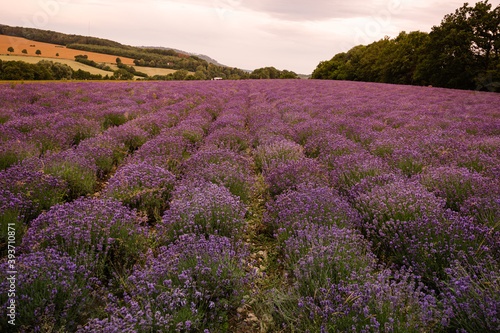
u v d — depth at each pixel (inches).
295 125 387.9
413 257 118.7
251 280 114.7
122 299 108.3
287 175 208.7
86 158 233.6
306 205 152.8
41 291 95.1
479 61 1673.2
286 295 103.7
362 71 2677.2
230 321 105.4
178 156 265.3
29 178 162.4
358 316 87.2
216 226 149.6
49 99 538.0
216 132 342.3
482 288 94.0
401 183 169.2
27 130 307.7
